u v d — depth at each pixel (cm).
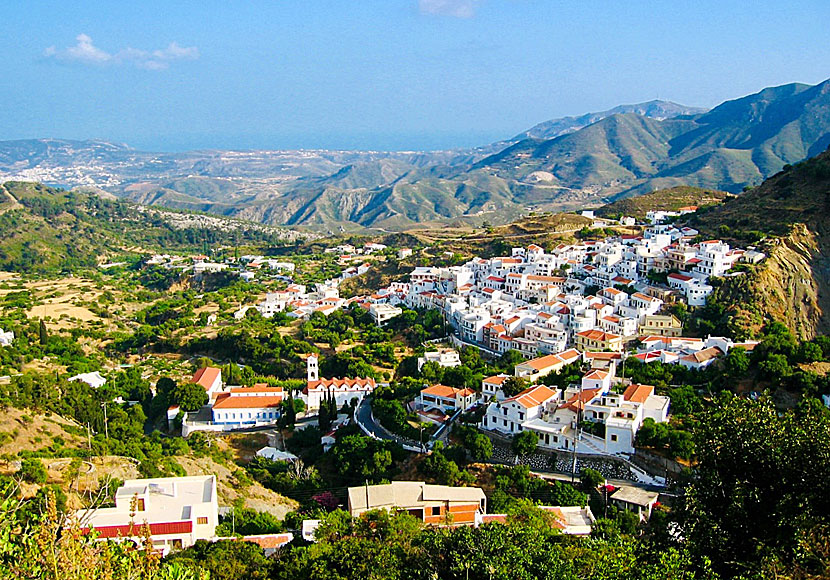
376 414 16888
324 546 7631
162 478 10512
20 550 4550
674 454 12275
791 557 5381
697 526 6044
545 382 16762
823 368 15188
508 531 7488
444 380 17738
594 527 9575
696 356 16612
